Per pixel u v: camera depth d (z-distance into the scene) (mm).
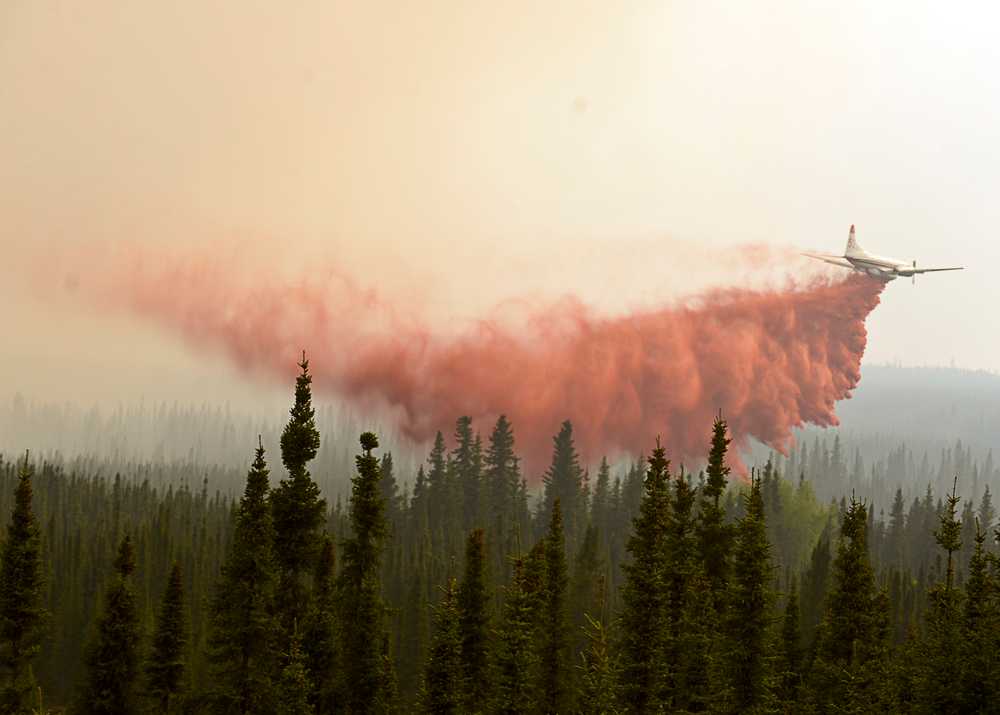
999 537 68688
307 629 63438
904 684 61250
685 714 57719
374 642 66500
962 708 53750
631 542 66500
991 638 56125
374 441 68938
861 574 66875
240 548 63031
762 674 62906
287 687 59125
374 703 65250
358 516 67688
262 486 64188
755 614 63625
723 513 73000
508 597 62125
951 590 67688
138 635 75500
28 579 72375
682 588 65438
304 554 65438
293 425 65938
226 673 63500
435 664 62781
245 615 62844
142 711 77625
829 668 62344
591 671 57125
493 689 68562
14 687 72062
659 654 59531
